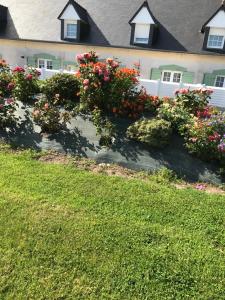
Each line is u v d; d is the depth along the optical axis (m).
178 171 6.91
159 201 5.68
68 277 3.96
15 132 7.96
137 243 4.58
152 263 4.25
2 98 8.40
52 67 20.41
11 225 4.73
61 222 4.88
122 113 8.68
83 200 5.50
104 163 7.05
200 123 7.48
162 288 3.92
